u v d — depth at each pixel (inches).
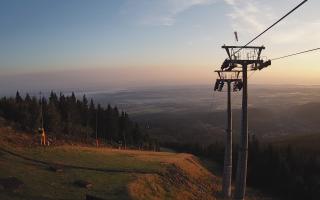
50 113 3727.9
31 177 1683.1
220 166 3954.2
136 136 5403.5
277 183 3659.0
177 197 2041.1
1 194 1365.7
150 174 2165.4
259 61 1053.8
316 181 3585.1
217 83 1758.1
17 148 2303.2
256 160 3971.5
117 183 1846.7
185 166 2726.4
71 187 1654.8
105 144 4202.8
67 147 2672.2
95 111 5034.5
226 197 1831.9
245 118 1066.7
